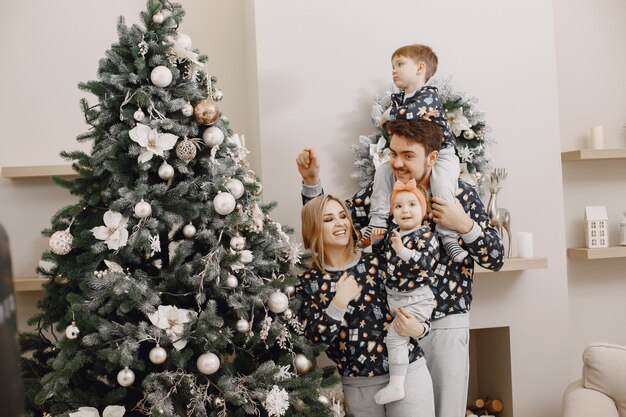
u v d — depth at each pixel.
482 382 3.77
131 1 3.56
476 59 3.43
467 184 2.83
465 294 2.78
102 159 2.29
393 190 2.62
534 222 3.46
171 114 2.36
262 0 3.22
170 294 2.29
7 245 1.06
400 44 3.35
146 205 2.20
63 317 2.36
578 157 3.70
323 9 3.28
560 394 3.44
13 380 1.04
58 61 3.51
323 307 2.57
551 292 3.46
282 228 2.70
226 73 3.67
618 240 3.96
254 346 2.49
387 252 2.56
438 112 2.78
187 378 2.19
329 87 3.28
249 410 2.24
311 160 2.92
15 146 3.49
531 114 3.47
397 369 2.49
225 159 2.41
